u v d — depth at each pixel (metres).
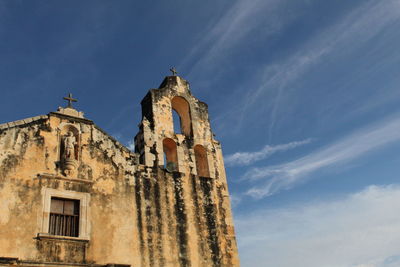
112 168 20.83
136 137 23.19
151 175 21.48
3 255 16.59
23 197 18.08
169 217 20.69
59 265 17.33
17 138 19.33
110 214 19.53
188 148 23.44
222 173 23.81
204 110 25.75
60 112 21.16
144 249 19.34
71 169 19.66
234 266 21.03
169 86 25.14
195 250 20.44
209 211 21.98
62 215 18.75
